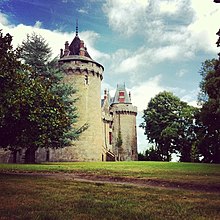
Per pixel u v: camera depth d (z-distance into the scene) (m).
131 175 15.45
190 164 28.97
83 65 46.50
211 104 28.94
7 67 15.91
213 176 15.00
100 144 47.31
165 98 54.81
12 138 16.92
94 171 18.11
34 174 16.36
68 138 34.91
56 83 35.41
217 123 32.00
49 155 44.25
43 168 20.30
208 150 39.31
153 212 5.82
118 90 69.31
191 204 6.93
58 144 32.22
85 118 45.56
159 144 55.56
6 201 6.86
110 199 7.47
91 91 46.91
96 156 45.88
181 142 52.06
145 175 15.42
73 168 20.62
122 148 64.62
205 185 11.41
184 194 8.82
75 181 12.43
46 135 17.47
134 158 65.31
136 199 7.56
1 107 14.52
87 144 45.06
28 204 6.48
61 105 19.28
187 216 5.55
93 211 5.78
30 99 16.59
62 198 7.45
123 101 67.69
